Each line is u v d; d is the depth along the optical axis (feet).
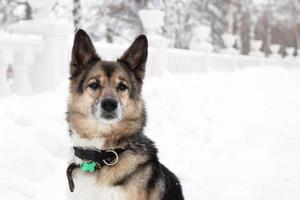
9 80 9.15
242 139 10.11
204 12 32.09
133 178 4.98
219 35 33.58
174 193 5.40
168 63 15.23
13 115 7.41
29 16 21.49
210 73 18.57
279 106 14.75
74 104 5.24
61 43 8.87
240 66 24.59
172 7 23.59
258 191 7.15
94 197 4.99
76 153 5.12
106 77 5.23
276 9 52.65
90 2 24.79
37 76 8.77
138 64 5.55
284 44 57.00
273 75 23.57
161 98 11.35
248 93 16.40
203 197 6.96
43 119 7.65
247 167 8.19
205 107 12.50
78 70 5.39
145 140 5.30
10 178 6.39
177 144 9.27
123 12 25.52
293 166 8.20
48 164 6.97
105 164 5.00
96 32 25.27
